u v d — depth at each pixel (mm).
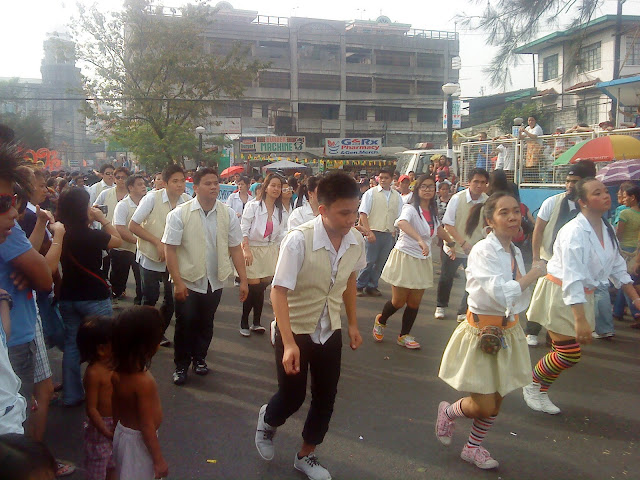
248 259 6559
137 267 8008
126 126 32250
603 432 4262
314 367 3504
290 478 3615
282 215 6898
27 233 4074
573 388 5109
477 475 3658
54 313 4668
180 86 34156
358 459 3854
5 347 2527
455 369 3766
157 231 6320
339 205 3213
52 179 12695
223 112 49344
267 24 49938
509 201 3650
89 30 31016
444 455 3910
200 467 3738
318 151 47469
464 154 14633
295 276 3305
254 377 5398
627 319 7492
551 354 4512
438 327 7113
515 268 3744
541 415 4543
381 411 4621
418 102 53969
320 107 52000
